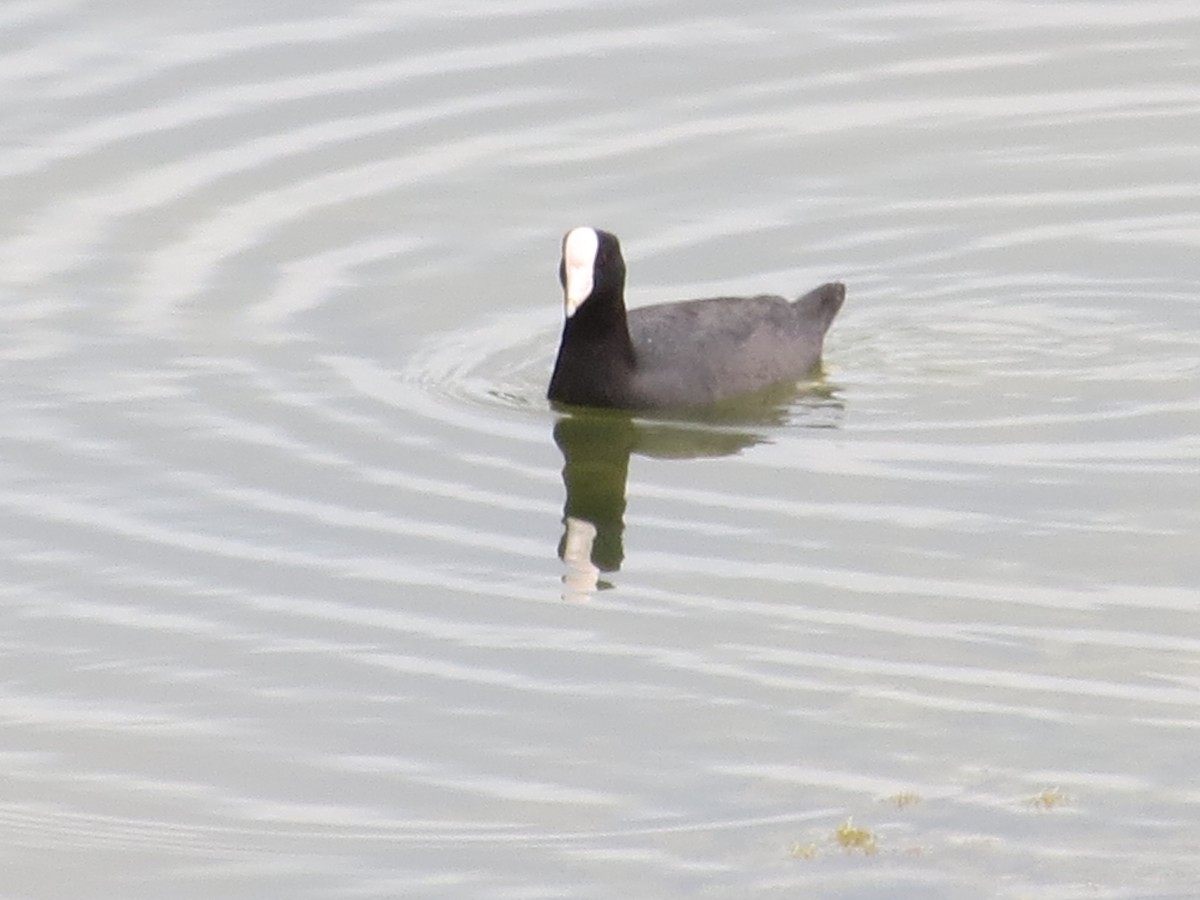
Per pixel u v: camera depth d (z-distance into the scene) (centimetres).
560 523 1544
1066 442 1655
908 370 1808
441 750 1248
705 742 1244
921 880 1096
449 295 1923
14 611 1423
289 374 1781
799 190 2109
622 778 1209
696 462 1645
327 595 1439
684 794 1189
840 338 1877
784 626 1380
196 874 1135
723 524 1536
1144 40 2361
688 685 1311
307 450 1656
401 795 1203
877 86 2273
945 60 2323
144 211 2031
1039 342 1853
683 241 2027
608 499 1580
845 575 1449
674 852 1134
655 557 1486
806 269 1991
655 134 2183
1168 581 1421
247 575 1467
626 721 1271
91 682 1336
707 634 1375
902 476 1606
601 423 1717
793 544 1499
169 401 1731
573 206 2070
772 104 2238
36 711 1303
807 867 1112
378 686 1323
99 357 1802
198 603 1430
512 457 1655
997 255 2012
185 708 1304
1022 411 1717
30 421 1697
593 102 2225
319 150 2131
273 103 2191
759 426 1712
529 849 1143
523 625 1395
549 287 1941
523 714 1284
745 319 1809
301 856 1147
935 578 1440
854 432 1692
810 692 1295
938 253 2017
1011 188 2119
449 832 1163
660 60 2295
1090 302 1925
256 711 1298
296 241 1995
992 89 2277
